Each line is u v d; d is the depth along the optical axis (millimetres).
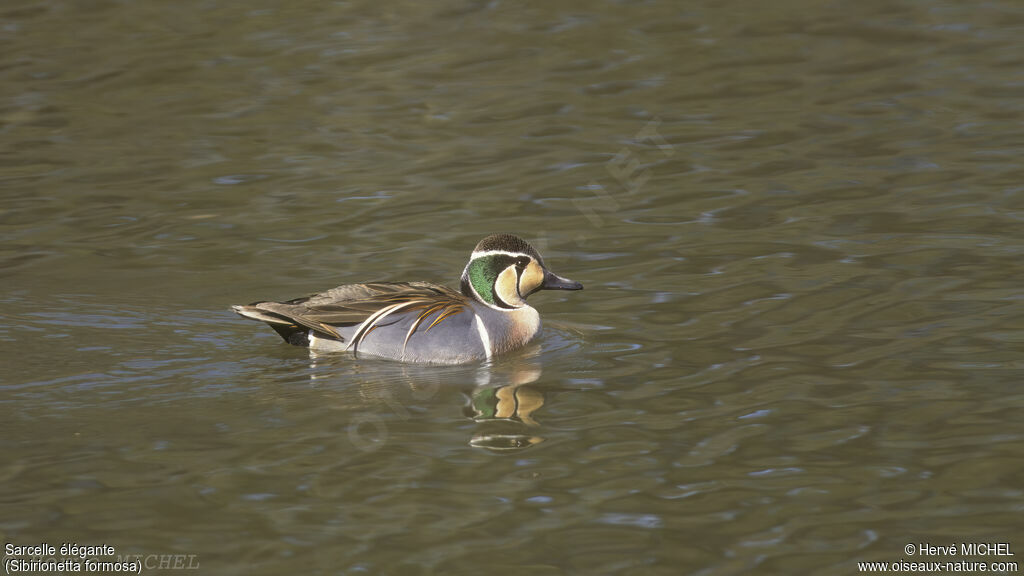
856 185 18312
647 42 26688
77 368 12477
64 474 10133
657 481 10070
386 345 13062
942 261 15234
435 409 11602
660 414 11359
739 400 11617
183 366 12625
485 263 13703
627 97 23125
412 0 30656
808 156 19750
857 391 11711
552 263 15812
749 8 29375
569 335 13656
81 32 28328
